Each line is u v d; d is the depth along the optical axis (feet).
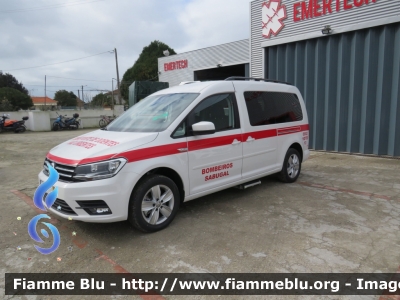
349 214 14.71
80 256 11.36
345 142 30.71
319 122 32.09
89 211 11.59
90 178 11.38
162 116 14.33
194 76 53.21
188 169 13.87
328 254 11.02
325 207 15.69
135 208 12.24
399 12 25.46
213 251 11.44
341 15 28.71
